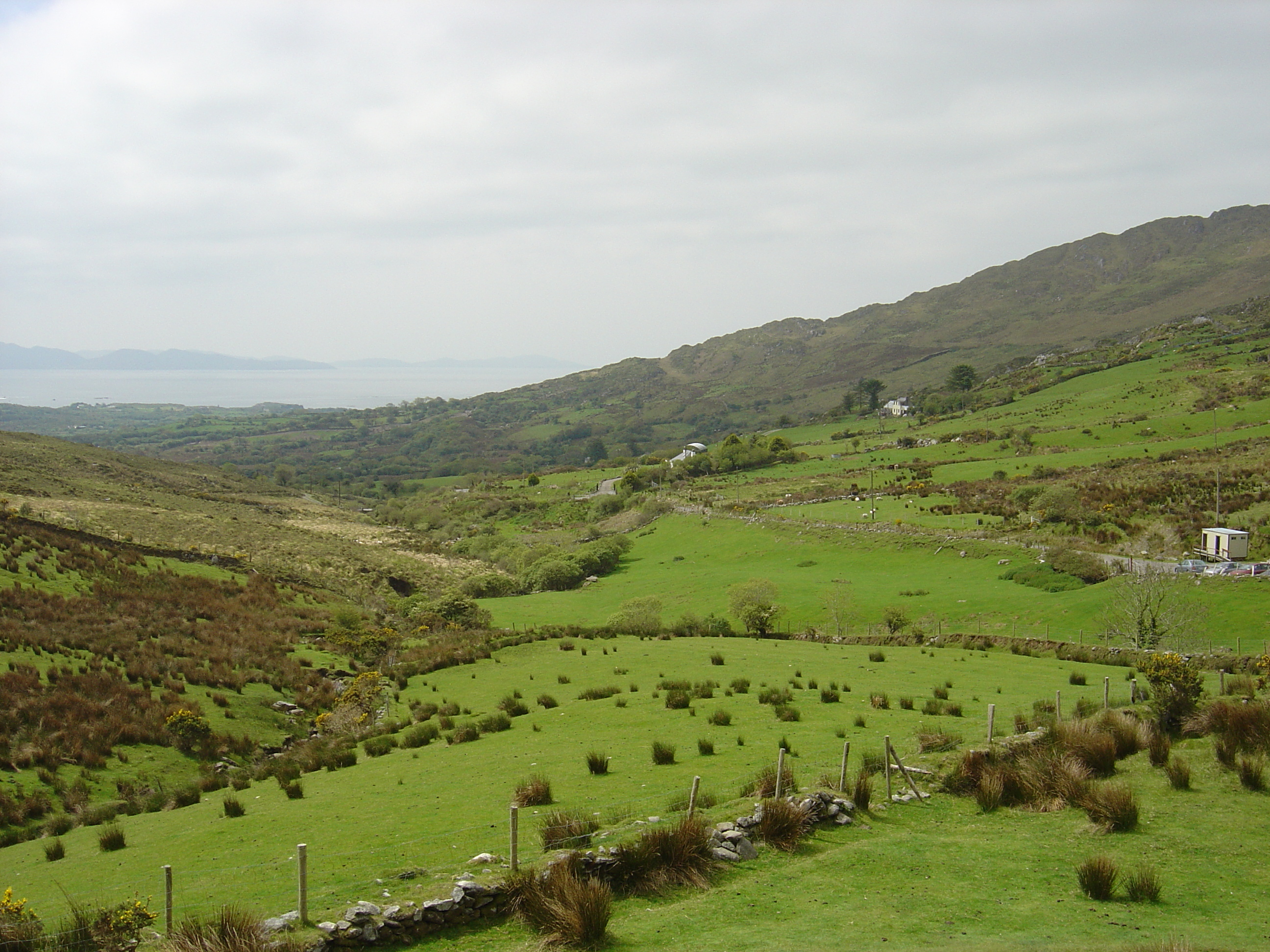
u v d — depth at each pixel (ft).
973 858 47.16
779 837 49.47
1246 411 470.39
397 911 37.50
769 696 96.78
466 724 95.86
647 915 39.96
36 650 123.34
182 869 53.62
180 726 104.53
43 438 523.29
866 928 37.63
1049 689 104.32
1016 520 294.25
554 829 47.47
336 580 278.87
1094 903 40.19
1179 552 232.32
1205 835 49.29
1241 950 34.01
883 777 61.41
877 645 162.91
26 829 75.61
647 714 94.38
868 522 324.60
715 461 578.66
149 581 187.93
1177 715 72.49
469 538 458.50
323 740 106.32
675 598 269.64
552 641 171.73
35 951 36.40
